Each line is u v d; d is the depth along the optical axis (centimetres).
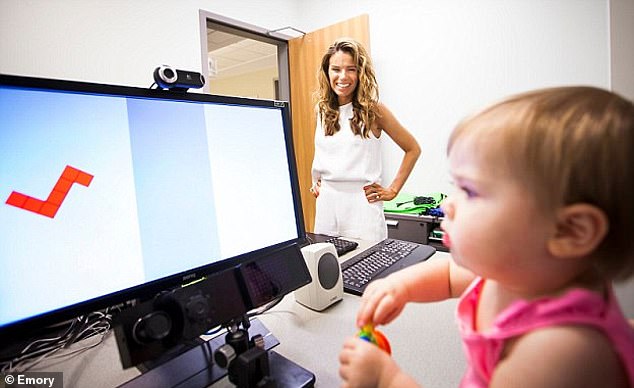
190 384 49
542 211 27
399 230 190
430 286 47
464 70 213
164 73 51
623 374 26
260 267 56
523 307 30
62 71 164
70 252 42
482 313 37
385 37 244
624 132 25
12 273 38
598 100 27
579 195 25
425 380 48
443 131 225
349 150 154
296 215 70
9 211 38
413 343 57
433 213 183
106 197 45
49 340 65
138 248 48
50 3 159
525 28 190
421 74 230
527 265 29
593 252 27
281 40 276
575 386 25
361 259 92
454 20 213
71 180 42
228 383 49
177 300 43
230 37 362
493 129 29
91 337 67
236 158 61
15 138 38
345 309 71
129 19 187
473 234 30
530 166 27
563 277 29
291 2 282
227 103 60
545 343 26
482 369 34
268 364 47
